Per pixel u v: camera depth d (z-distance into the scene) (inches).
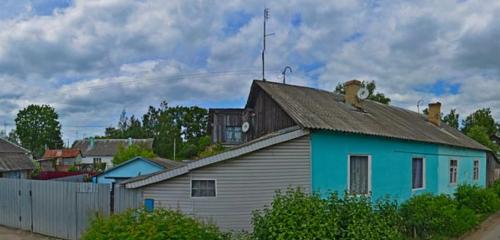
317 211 292.2
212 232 292.7
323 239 278.4
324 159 460.8
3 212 597.0
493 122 2073.1
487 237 529.0
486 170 1074.1
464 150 884.0
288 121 503.2
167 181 441.7
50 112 3331.7
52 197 523.5
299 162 448.5
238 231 414.0
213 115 725.9
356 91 656.4
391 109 853.8
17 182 576.4
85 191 483.8
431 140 661.9
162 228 269.7
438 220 486.3
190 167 435.8
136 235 260.1
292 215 288.8
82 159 2576.3
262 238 293.7
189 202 436.5
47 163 2212.1
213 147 699.4
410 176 615.8
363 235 288.0
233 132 713.6
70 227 499.5
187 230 274.4
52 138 3309.5
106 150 2588.6
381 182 537.0
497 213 743.7
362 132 488.7
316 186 448.8
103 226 279.7
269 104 536.4
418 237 471.2
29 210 557.9
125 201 454.6
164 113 2955.2
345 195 330.3
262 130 543.8
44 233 533.3
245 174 440.5
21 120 3262.8
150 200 443.5
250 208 437.4
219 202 436.5
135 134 3152.1
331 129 453.1
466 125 2102.6
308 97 585.0
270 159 443.8
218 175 439.2
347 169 488.1
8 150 1176.8
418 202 507.2
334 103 617.6
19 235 535.5
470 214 583.5
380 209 410.9
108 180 872.3
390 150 564.4
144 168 853.8
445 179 760.3
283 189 441.4
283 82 642.2
